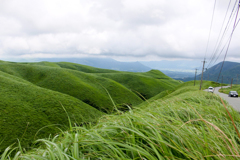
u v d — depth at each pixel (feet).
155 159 5.36
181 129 7.25
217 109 14.66
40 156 5.28
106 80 297.33
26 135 99.50
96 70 557.33
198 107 14.78
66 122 122.62
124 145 5.48
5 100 130.52
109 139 6.46
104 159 5.34
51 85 249.96
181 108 13.17
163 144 6.08
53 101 148.36
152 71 633.61
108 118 8.39
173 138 6.78
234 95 111.96
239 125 11.54
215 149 6.35
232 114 13.60
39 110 131.54
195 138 6.69
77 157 5.18
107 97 232.73
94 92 235.61
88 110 151.23
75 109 142.41
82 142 5.99
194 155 5.77
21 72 291.99
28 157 5.21
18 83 171.12
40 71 294.87
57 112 132.26
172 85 429.79
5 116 111.34
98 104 207.00
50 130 109.70
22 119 113.09
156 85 375.66
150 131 7.04
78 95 224.33
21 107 127.95
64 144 6.22
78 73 307.37
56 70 298.76
